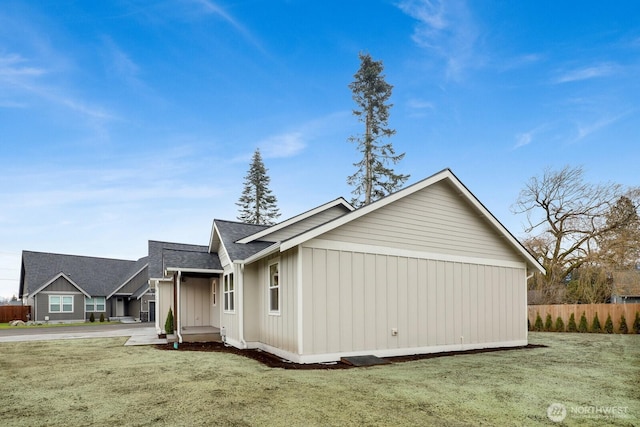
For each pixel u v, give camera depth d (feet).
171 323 50.62
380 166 87.15
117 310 112.57
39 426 15.39
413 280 34.14
